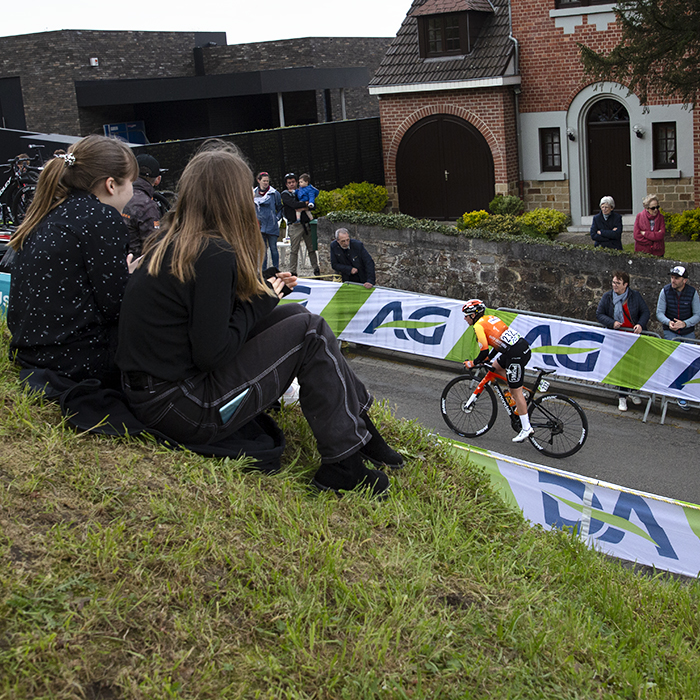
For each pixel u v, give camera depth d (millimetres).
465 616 2707
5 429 2898
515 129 20656
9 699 1857
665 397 9281
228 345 2746
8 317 3117
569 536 4027
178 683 2055
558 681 2557
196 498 2812
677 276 9461
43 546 2373
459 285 12344
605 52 18969
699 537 4812
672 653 3092
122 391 3219
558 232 17781
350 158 22219
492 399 8688
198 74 30844
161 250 2730
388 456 3482
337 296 11258
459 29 20328
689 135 18469
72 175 3061
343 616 2518
